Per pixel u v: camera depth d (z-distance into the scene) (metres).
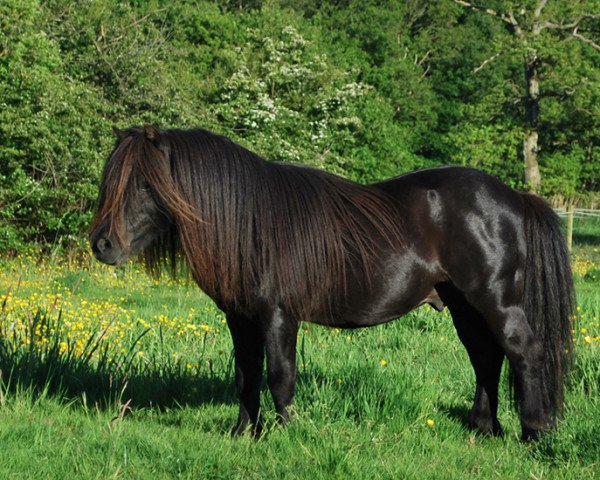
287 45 42.72
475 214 7.65
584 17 48.84
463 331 8.15
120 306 17.64
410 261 7.61
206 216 7.10
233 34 46.31
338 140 42.25
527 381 7.67
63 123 26.50
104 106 28.39
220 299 7.35
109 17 33.31
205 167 7.15
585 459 6.81
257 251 7.19
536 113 48.03
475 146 48.69
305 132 40.09
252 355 7.56
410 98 66.69
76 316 13.75
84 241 26.05
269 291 7.19
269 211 7.25
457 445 7.51
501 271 7.66
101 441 6.87
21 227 26.58
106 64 30.78
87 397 8.57
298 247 7.26
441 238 7.71
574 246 38.28
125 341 11.76
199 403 8.90
